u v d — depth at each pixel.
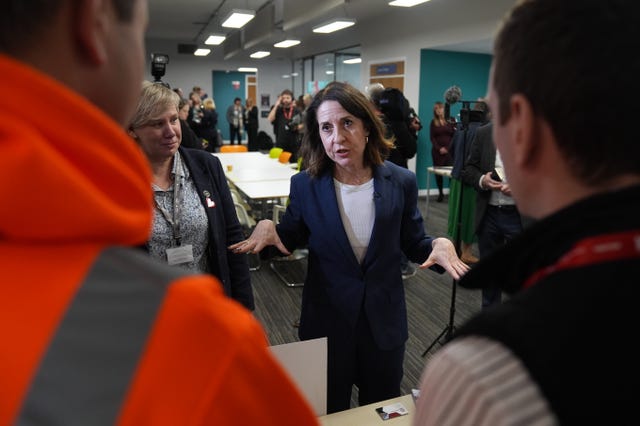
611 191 0.34
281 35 11.34
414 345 2.97
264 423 0.32
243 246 1.44
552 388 0.31
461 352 0.36
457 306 3.56
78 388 0.29
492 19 6.09
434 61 7.64
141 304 0.30
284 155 6.06
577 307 0.32
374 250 1.46
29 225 0.29
